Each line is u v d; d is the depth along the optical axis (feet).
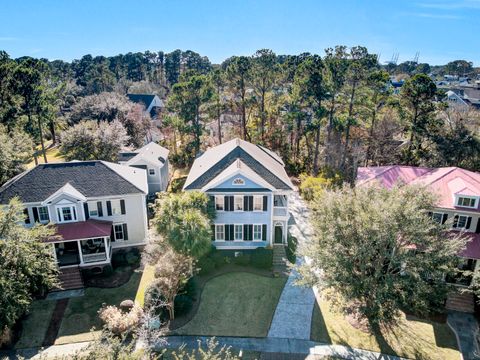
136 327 78.95
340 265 72.38
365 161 170.30
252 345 78.38
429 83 149.18
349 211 77.20
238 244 111.75
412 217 70.90
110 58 522.47
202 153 161.48
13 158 127.44
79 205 101.76
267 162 127.24
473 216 96.37
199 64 489.67
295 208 145.59
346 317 87.56
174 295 83.20
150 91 383.24
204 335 80.94
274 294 95.45
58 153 211.41
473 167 147.02
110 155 167.22
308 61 170.40
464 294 92.94
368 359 75.00
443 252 72.54
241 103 201.67
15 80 169.68
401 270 77.97
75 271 99.81
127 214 109.19
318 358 75.10
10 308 68.85
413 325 85.81
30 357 74.18
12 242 72.74
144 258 95.86
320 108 166.50
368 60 161.89
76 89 359.05
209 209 105.29
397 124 166.81
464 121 154.81
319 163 187.11
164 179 160.86
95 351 49.16
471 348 78.79
